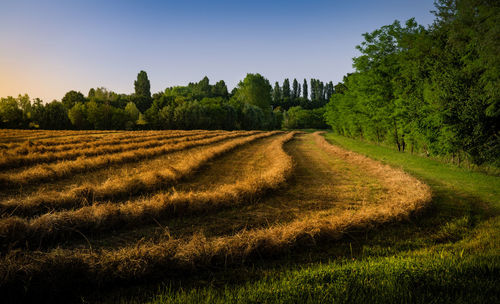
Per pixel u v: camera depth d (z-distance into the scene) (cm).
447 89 1336
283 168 1162
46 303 319
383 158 1834
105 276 351
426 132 1488
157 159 1616
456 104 1289
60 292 330
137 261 363
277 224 579
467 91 1273
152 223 594
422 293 285
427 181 1084
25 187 879
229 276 376
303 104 13550
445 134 1330
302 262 424
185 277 377
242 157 1858
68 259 349
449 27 1639
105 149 1770
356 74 2844
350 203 798
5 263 322
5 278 307
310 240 491
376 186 1027
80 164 1184
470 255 390
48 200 643
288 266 407
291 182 1090
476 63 1277
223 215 663
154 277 369
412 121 1647
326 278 324
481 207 743
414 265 346
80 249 449
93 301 319
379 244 496
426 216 669
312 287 299
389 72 2177
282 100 14162
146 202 630
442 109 1348
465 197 849
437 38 1834
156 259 378
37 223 481
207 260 397
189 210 650
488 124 1223
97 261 364
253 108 8194
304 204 778
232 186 818
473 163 1295
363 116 2820
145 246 407
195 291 316
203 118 6950
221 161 1639
